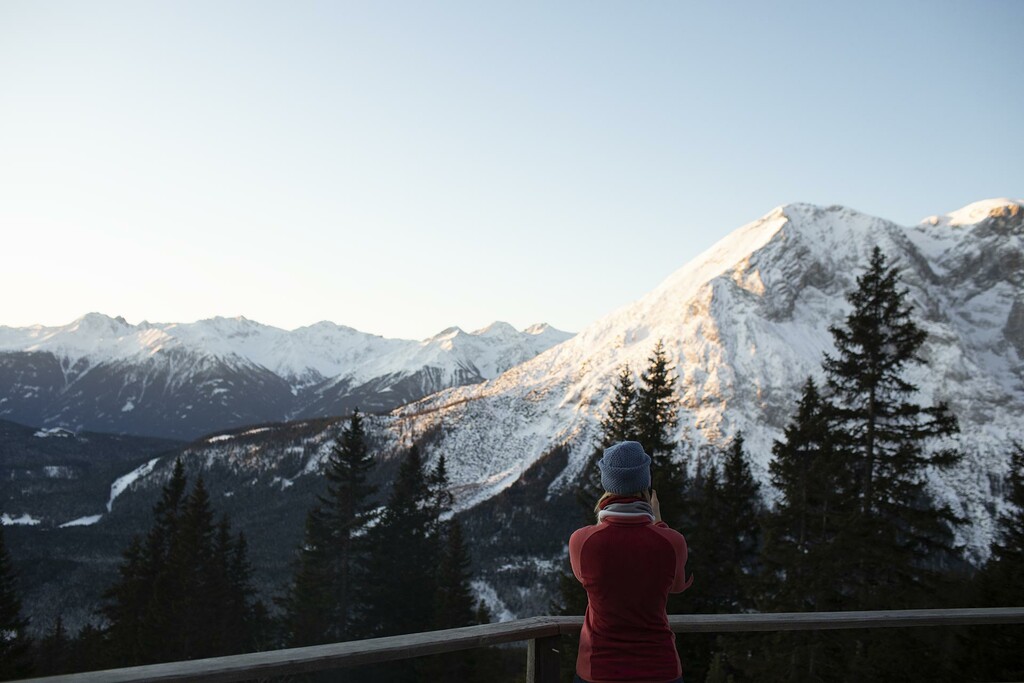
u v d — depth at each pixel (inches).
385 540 1610.5
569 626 168.4
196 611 1599.4
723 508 1186.6
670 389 1124.5
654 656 134.6
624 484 143.2
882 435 864.3
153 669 114.1
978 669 653.3
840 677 665.0
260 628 1893.5
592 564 138.4
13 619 1349.7
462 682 1100.5
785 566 878.4
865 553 794.2
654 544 136.9
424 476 1731.1
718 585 1088.8
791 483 949.8
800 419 1022.4
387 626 1563.7
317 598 1641.2
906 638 652.7
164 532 1877.5
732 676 762.8
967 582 845.8
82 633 1937.7
